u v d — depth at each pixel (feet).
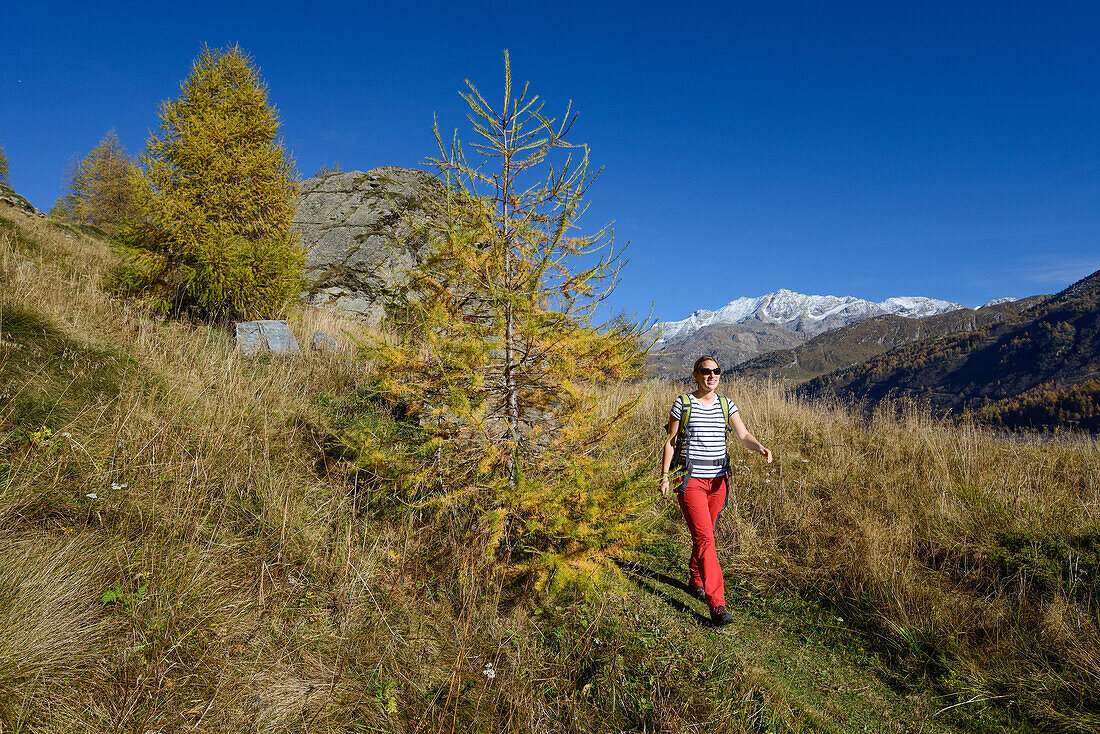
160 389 15.20
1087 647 9.58
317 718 7.14
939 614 11.16
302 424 16.53
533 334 10.72
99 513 9.71
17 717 5.76
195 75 35.32
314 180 51.98
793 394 29.30
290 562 10.33
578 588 11.52
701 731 8.07
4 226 30.94
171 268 27.68
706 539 11.62
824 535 14.76
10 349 13.57
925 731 8.61
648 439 20.43
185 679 7.06
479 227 11.57
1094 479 16.76
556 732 7.89
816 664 10.44
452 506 11.40
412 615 9.98
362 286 41.86
